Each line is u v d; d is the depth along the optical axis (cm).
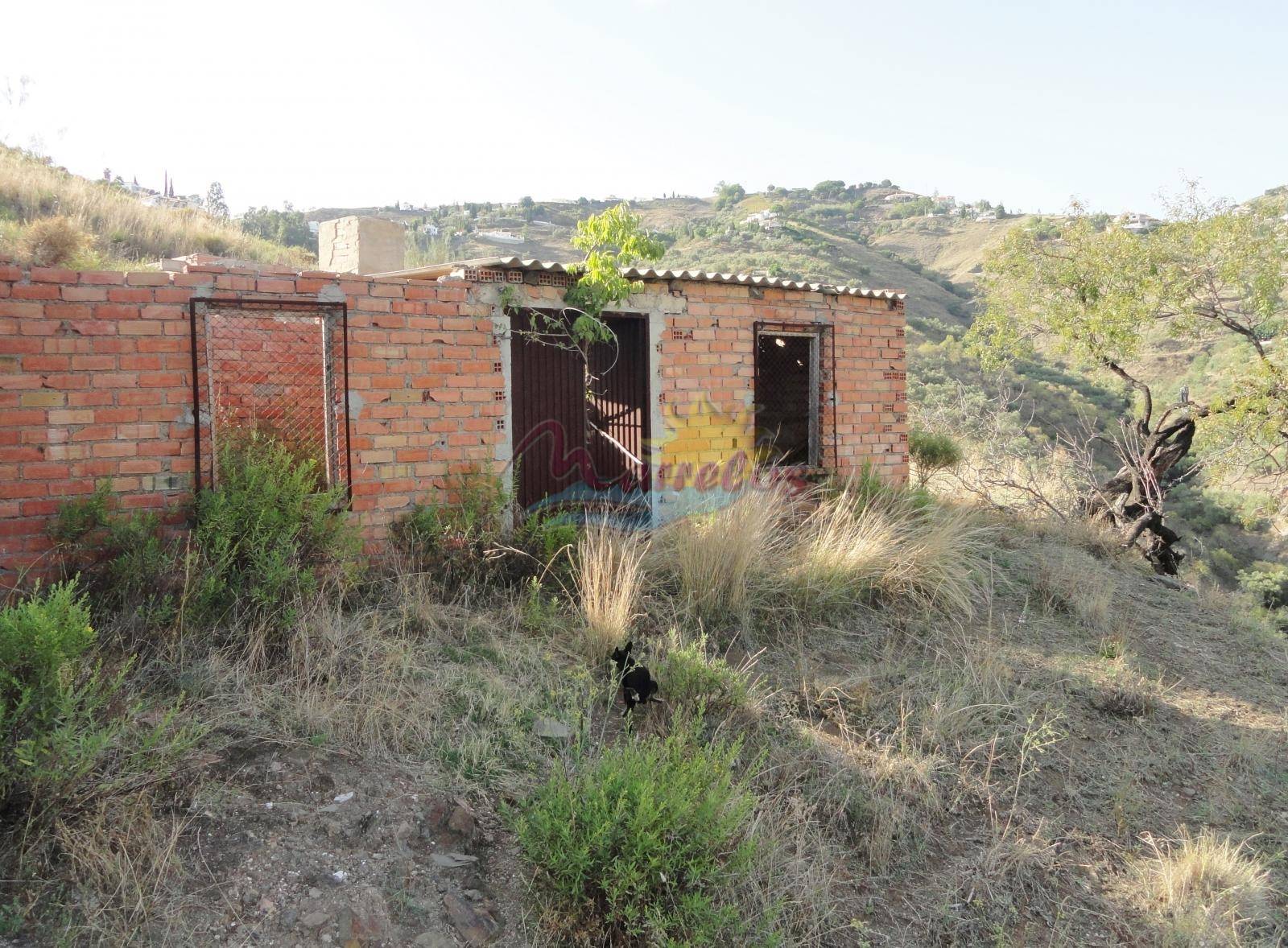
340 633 511
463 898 352
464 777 422
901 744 540
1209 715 671
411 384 653
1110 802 541
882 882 445
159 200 2928
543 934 345
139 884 314
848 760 516
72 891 307
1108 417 3167
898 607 726
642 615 620
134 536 510
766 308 877
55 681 339
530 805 404
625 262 755
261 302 582
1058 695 648
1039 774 553
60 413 519
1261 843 526
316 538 559
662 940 335
